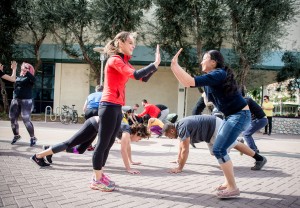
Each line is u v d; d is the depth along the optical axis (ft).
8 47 57.98
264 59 50.57
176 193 11.90
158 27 53.11
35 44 62.34
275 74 70.79
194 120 15.01
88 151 21.31
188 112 67.51
